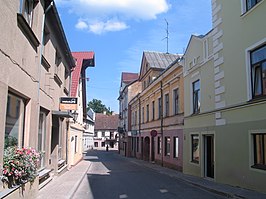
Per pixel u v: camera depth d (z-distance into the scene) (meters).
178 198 10.24
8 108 7.18
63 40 13.93
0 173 5.97
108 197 10.50
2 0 5.93
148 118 32.16
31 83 8.61
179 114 20.62
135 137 41.19
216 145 14.06
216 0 14.32
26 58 7.99
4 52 6.17
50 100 12.24
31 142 8.67
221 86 13.68
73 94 21.86
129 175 18.34
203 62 15.99
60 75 15.34
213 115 14.53
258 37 10.93
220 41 13.88
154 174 19.08
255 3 11.40
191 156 17.94
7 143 7.20
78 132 27.08
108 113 107.19
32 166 7.61
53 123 13.55
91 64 26.88
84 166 23.80
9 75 6.54
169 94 23.53
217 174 13.84
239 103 12.05
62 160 16.92
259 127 10.64
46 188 11.43
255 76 11.27
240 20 12.18
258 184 10.59
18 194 6.84
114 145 89.81
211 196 10.65
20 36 7.36
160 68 32.44
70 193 10.49
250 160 11.12
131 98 46.44
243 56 11.88
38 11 9.09
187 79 18.92
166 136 24.14
